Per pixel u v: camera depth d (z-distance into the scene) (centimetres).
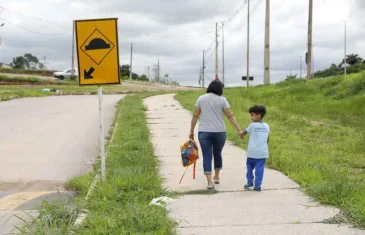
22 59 10856
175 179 771
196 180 758
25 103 2486
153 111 2062
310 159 889
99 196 645
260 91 2861
